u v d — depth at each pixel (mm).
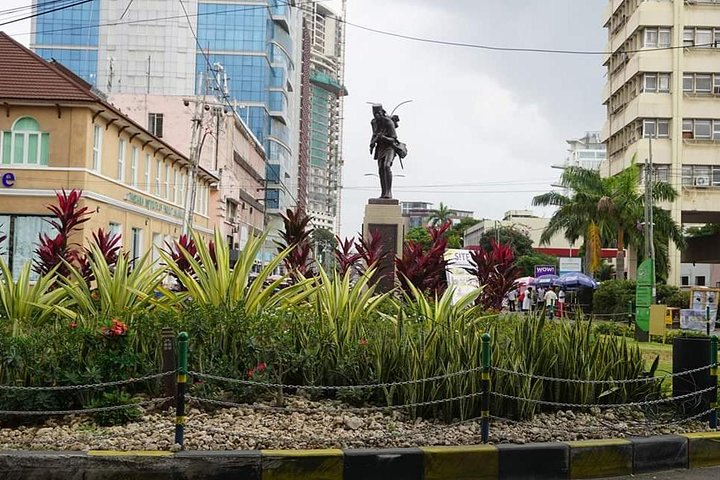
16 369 8000
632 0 58094
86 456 6648
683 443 8148
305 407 8789
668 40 55656
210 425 7867
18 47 34406
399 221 21312
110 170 35719
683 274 69750
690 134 55500
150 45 87312
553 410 9055
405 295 13383
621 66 60750
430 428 8070
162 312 9852
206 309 9508
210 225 56375
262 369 8727
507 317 12391
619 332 27094
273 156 94250
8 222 32938
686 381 9266
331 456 7008
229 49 90188
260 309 10281
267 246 78062
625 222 45781
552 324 10461
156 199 42469
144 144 40156
